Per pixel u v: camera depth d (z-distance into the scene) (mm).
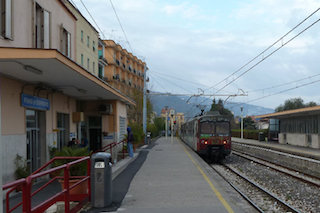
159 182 10125
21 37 10375
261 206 8172
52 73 9055
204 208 6754
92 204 6805
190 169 13266
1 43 9172
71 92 13914
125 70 60438
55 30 14094
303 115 30062
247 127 76500
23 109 10008
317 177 13172
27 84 10273
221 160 20953
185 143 35531
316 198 9500
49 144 12164
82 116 16125
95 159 6855
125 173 12203
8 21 9383
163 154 20844
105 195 6836
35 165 11289
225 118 19875
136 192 8516
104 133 19859
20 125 9797
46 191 8727
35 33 11867
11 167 9109
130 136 17781
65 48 15656
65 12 15539
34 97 10695
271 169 16219
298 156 19219
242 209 6867
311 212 7953
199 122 19875
